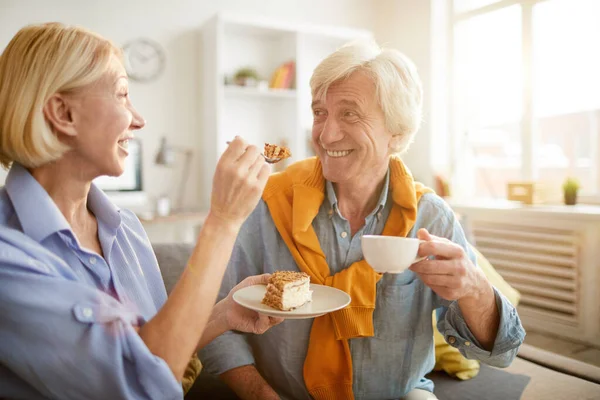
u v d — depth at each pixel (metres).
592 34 3.30
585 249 2.99
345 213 1.14
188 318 0.72
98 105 0.76
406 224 1.07
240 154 0.78
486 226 3.57
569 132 3.50
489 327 1.01
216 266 0.76
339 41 4.39
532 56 3.64
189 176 3.98
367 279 1.04
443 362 1.46
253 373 1.08
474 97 4.16
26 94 0.72
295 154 4.04
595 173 3.40
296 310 0.84
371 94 1.01
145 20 3.73
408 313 1.09
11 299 0.66
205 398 1.24
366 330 1.02
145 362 0.68
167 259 1.41
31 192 0.76
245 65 4.07
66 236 0.78
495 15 3.92
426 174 4.33
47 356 0.66
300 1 4.32
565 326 3.13
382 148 1.05
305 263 1.08
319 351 1.04
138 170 3.57
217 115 3.67
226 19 3.63
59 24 0.76
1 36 3.32
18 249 0.70
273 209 1.14
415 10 4.36
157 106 3.82
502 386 1.35
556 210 3.12
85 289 0.70
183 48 3.87
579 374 1.39
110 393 0.69
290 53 4.04
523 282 3.35
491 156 4.08
